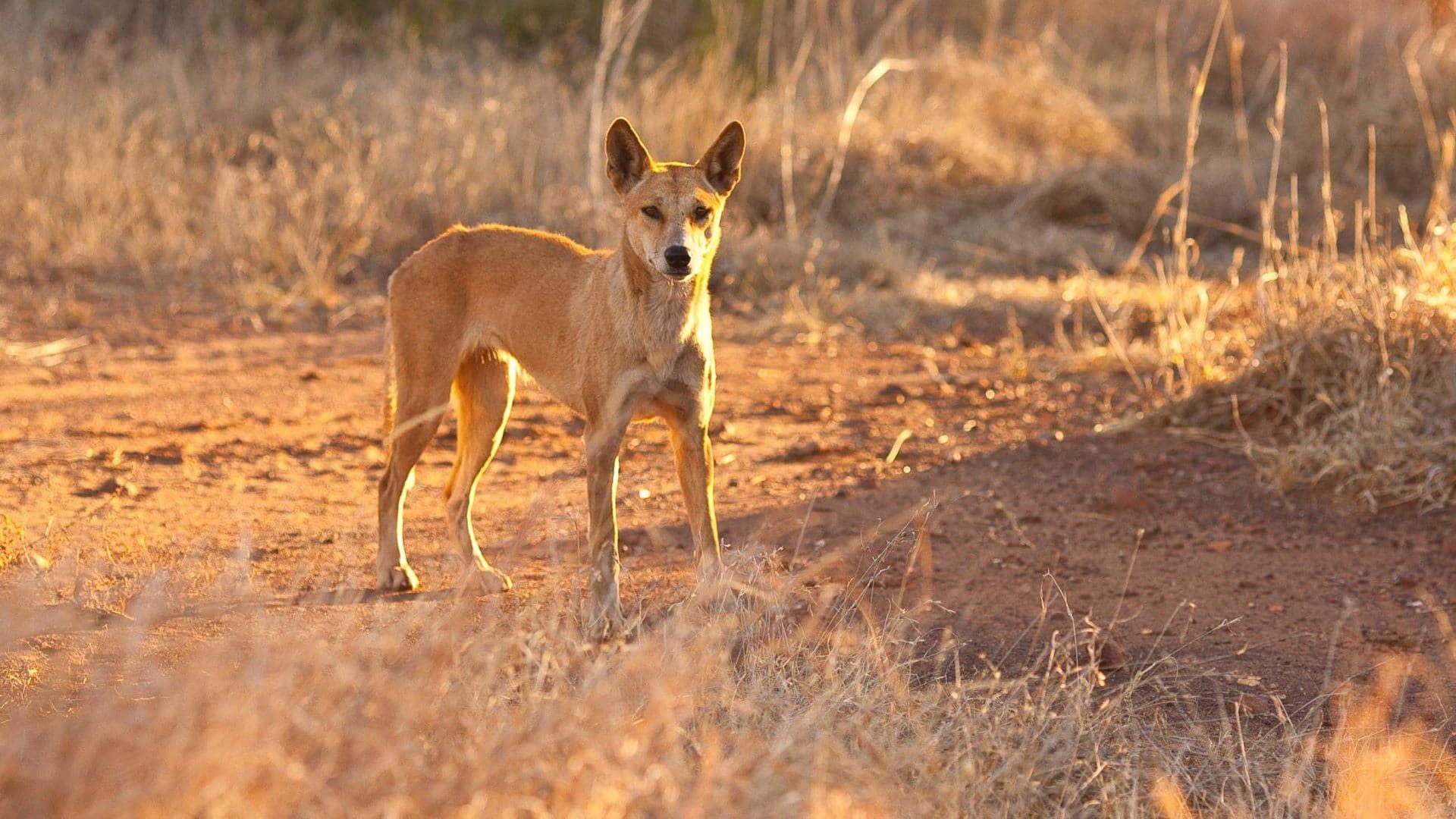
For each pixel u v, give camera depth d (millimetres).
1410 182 25609
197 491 11367
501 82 26359
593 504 8438
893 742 6094
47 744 5004
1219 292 18469
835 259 21094
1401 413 11750
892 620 8172
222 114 25781
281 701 4918
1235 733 7285
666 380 8523
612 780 4914
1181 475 12078
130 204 21875
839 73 27188
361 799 4781
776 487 11883
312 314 18750
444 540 10297
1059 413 14367
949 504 11398
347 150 23219
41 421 13438
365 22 30812
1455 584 9594
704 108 24812
